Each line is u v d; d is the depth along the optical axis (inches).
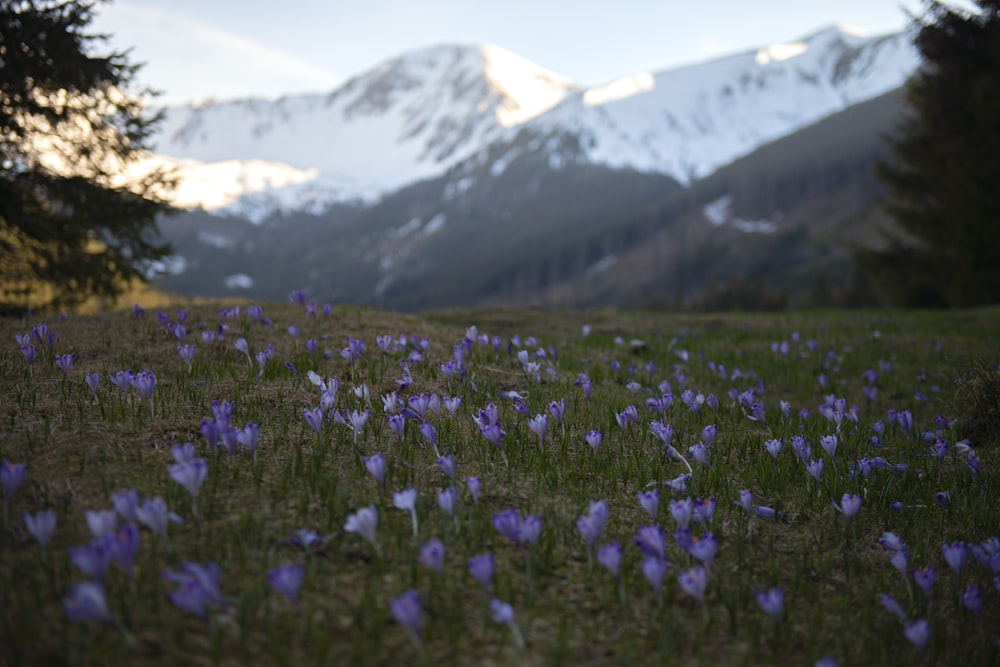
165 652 98.3
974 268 1079.0
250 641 102.5
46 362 229.3
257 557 122.7
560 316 577.3
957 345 456.1
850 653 115.1
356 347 235.0
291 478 154.1
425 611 113.4
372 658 100.8
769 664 109.6
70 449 156.8
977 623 121.1
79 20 515.8
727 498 170.7
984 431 242.8
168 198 583.2
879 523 167.3
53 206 557.3
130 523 111.8
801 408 306.5
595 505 122.3
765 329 544.7
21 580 110.8
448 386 236.2
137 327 308.0
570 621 115.8
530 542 117.3
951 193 1052.5
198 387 212.4
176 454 128.6
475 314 566.3
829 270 6884.8
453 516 139.0
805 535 156.5
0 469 117.6
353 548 129.1
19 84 499.8
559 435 202.7
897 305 1236.5
